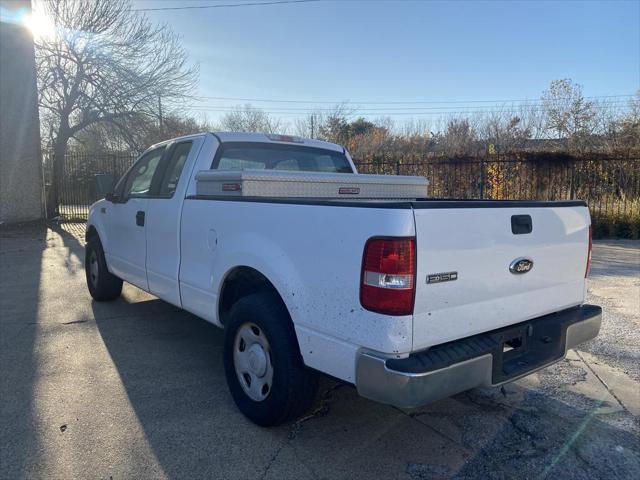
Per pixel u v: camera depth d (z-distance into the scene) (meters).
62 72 17.36
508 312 2.99
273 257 3.10
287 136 4.97
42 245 11.88
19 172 16.20
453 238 2.63
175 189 4.39
